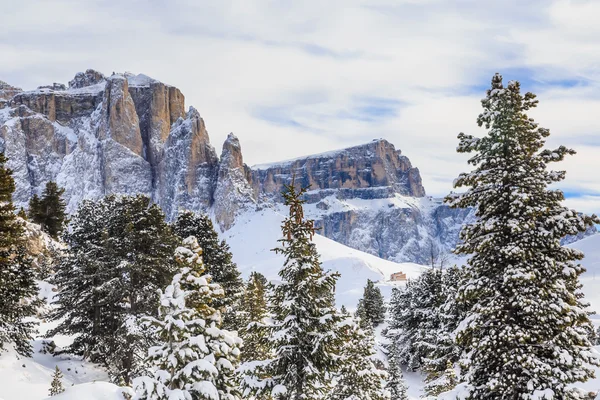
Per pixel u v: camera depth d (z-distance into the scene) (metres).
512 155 16.80
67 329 41.03
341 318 19.58
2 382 30.88
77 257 39.78
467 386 16.95
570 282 16.39
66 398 22.52
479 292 16.50
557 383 15.21
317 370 18.86
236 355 17.56
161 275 38.81
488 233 16.91
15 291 33.12
